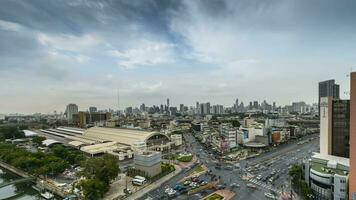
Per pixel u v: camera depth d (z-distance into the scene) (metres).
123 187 161.62
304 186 139.88
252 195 140.25
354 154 116.00
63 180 180.12
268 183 161.88
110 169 156.75
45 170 180.75
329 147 175.75
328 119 175.62
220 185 158.75
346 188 122.56
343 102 169.12
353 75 116.56
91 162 161.50
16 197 169.50
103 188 143.62
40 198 161.25
